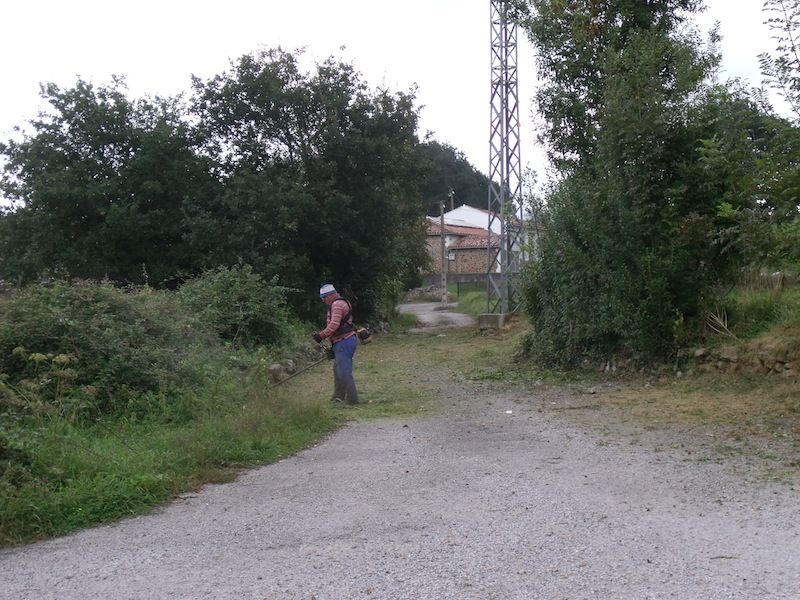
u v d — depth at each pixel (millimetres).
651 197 11484
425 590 3799
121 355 8805
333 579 3988
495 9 22266
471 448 7336
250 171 21688
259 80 21875
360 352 18500
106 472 5797
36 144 21281
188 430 7523
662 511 5047
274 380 12586
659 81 11594
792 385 9031
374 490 5840
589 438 7621
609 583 3820
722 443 7109
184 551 4535
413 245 34469
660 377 11008
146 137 20750
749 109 10359
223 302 14672
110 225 20500
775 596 3609
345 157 21953
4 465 5406
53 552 4594
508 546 4418
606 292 11797
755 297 11242
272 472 6551
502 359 15180
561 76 14438
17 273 21453
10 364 8234
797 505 5082
